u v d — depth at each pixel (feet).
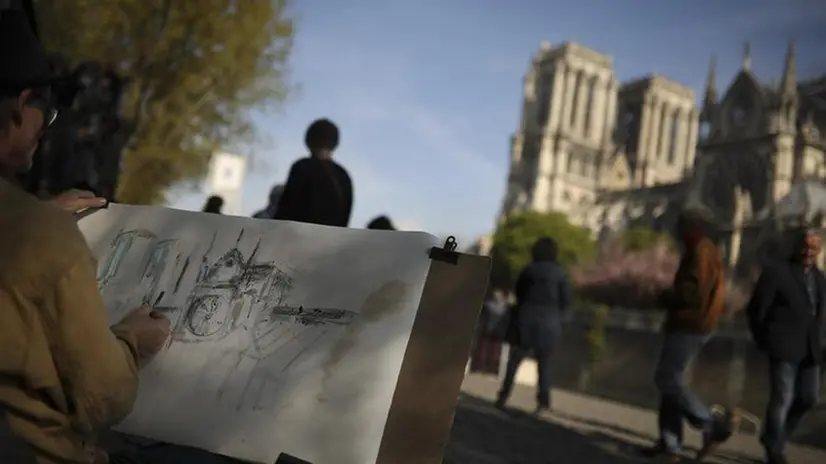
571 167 361.51
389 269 6.79
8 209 5.04
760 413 71.67
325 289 6.97
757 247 189.47
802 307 21.02
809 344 21.25
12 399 5.13
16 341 4.93
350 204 19.33
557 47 373.40
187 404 6.77
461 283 6.43
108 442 8.16
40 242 4.97
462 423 24.03
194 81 65.82
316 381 6.47
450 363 6.13
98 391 5.16
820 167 229.25
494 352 62.18
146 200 68.80
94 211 8.77
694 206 21.22
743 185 240.53
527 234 225.15
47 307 4.95
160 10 62.49
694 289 20.54
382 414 6.13
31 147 5.57
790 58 238.68
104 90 24.09
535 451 20.02
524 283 30.86
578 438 24.56
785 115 235.40
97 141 23.79
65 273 4.98
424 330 6.35
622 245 190.80
